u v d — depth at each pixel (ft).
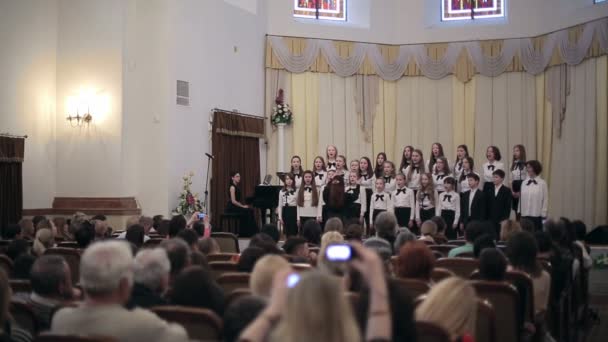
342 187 38.19
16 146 39.81
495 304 13.82
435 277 15.42
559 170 52.90
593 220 50.19
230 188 45.88
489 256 14.61
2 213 38.75
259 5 53.93
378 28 57.72
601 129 49.80
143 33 44.96
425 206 38.75
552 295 19.81
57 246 24.06
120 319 9.59
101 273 9.70
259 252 16.53
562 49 52.42
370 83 57.21
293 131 55.67
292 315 6.77
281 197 40.04
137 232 22.58
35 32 42.80
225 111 48.93
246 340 7.56
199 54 47.26
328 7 57.88
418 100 57.41
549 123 53.93
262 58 54.49
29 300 13.21
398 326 8.30
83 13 43.86
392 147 57.36
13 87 41.22
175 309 10.52
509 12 56.08
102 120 43.42
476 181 38.04
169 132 44.32
